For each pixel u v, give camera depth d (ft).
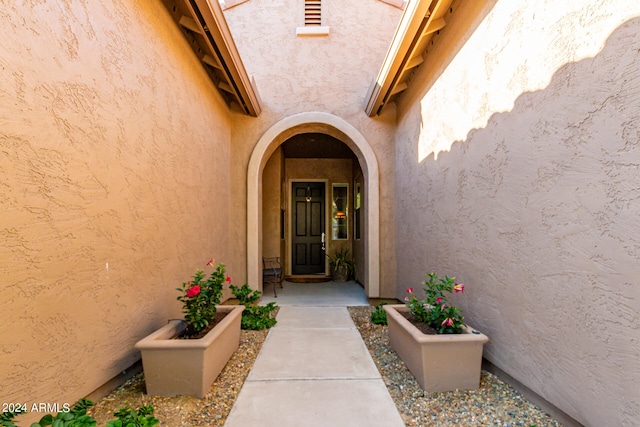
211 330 8.66
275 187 24.64
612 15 5.06
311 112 18.19
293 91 18.33
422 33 11.34
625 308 4.83
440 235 11.67
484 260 8.73
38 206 5.45
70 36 6.17
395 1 18.31
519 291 7.29
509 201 7.63
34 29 5.39
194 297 9.23
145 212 8.75
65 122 6.02
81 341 6.42
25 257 5.19
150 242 9.01
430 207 12.69
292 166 29.07
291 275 28.66
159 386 7.50
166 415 6.84
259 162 17.90
